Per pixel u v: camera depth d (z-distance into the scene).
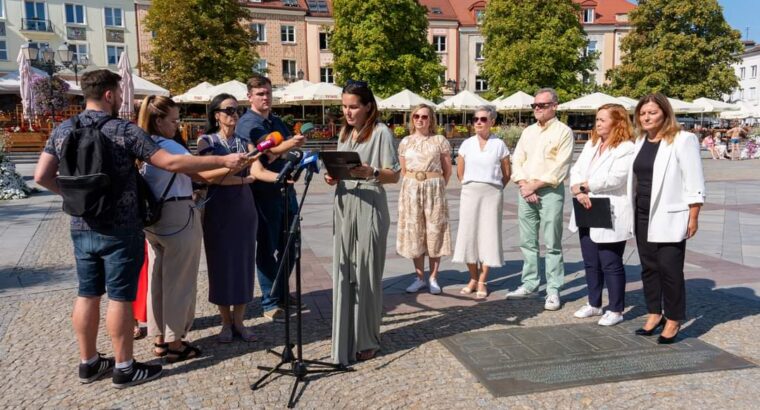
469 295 5.39
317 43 43.59
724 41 34.44
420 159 5.27
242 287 4.06
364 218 3.62
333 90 21.25
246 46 31.70
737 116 34.50
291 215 4.83
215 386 3.42
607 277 4.46
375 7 32.00
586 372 3.54
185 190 3.72
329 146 24.53
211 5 30.33
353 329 3.71
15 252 7.07
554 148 4.86
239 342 4.17
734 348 3.94
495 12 35.97
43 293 5.35
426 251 5.40
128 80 19.30
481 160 5.18
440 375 3.55
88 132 3.14
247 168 4.21
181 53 29.34
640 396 3.24
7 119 23.98
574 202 4.54
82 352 3.46
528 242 5.20
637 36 36.34
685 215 3.90
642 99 4.07
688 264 6.34
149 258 3.93
